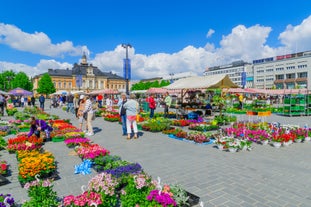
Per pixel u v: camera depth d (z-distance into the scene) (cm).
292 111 2227
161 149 842
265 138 905
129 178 452
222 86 1628
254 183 517
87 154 677
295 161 686
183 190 434
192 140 973
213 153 783
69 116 2108
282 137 875
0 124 1395
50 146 896
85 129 1332
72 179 550
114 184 415
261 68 10775
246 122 1351
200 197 450
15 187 509
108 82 11431
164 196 375
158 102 3688
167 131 1163
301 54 9506
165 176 564
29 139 877
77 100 2272
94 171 608
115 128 1373
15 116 1933
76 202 363
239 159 707
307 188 491
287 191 476
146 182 423
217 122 1443
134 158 724
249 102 3353
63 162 684
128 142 969
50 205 378
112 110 2331
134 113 1034
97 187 397
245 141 830
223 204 423
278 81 9881
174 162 679
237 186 502
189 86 1645
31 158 573
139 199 386
